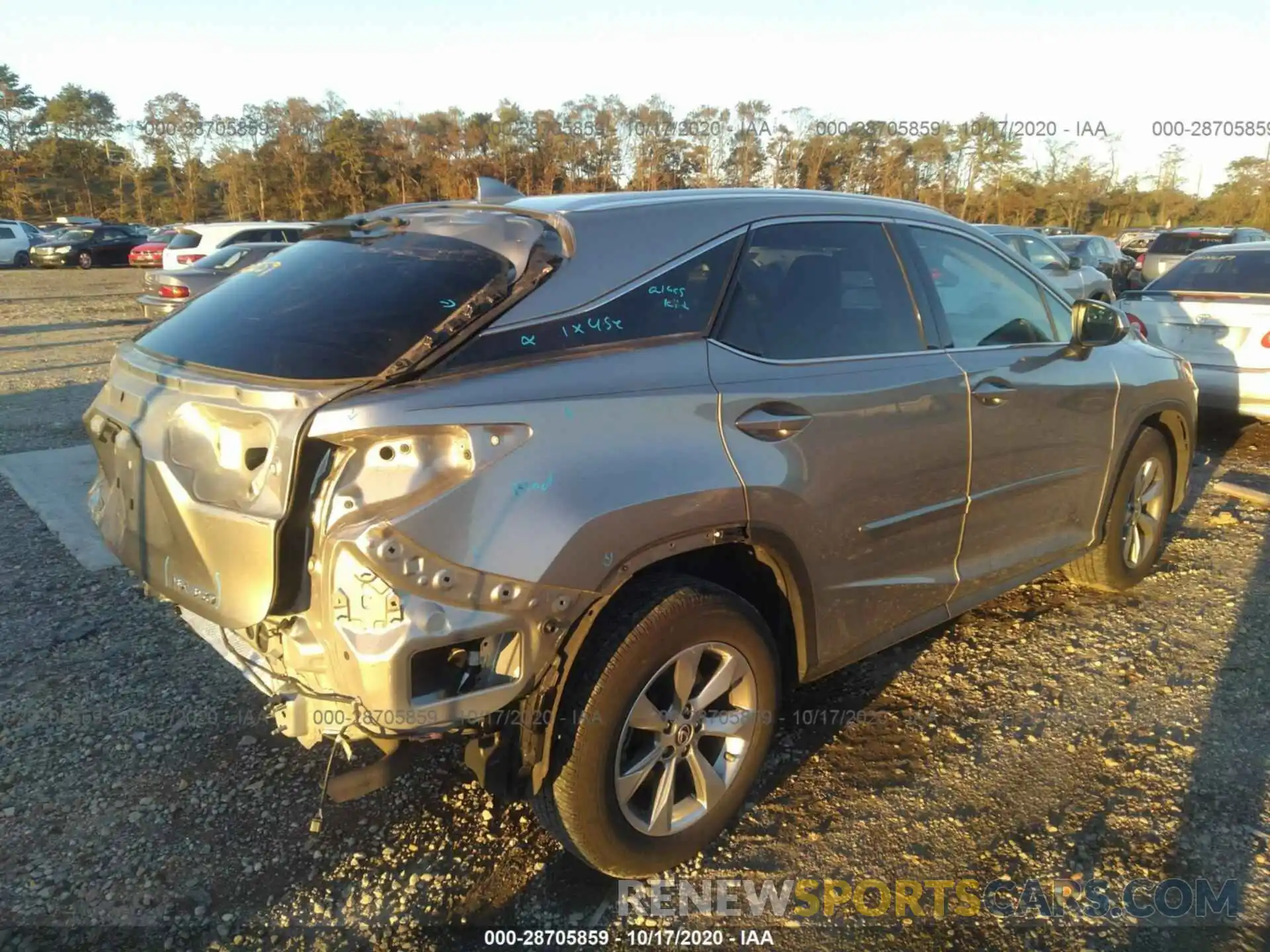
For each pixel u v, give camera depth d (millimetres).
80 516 5566
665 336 2615
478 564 2135
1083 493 4047
